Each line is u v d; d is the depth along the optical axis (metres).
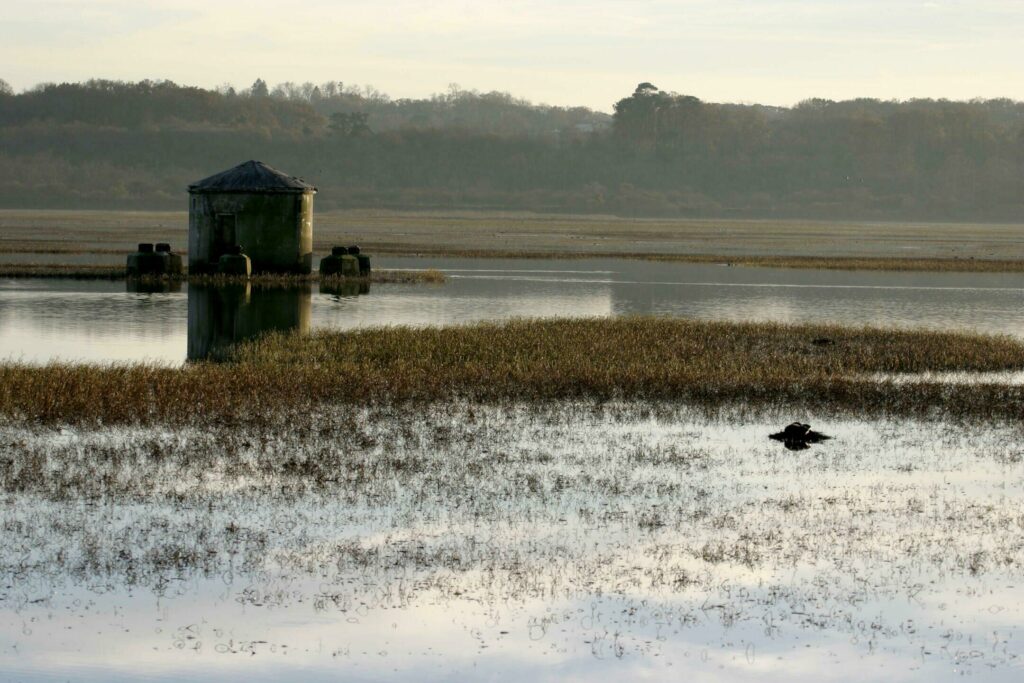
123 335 62.44
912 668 20.73
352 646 21.31
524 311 80.06
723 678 20.30
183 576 24.22
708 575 24.80
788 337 62.84
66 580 23.91
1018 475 33.56
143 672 20.30
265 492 30.03
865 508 29.81
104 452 33.62
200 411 39.25
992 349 59.41
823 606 23.28
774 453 35.78
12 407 38.97
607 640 21.69
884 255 165.88
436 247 163.88
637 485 31.55
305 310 76.31
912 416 41.91
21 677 20.02
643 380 47.22
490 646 21.42
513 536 26.98
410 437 36.59
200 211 96.50
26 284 89.50
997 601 23.64
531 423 39.25
